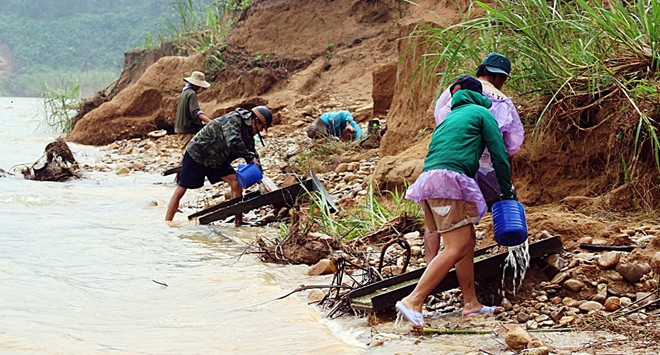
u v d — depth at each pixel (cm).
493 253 743
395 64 1891
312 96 2277
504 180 644
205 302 718
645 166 880
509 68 738
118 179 1645
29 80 10450
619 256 659
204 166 1166
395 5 2475
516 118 713
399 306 625
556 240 681
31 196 1354
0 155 2070
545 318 615
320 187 1091
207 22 2884
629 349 541
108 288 766
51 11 12125
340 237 933
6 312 653
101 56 11256
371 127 1630
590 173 931
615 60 927
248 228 1105
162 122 2448
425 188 637
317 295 732
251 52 2581
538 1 965
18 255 887
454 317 652
